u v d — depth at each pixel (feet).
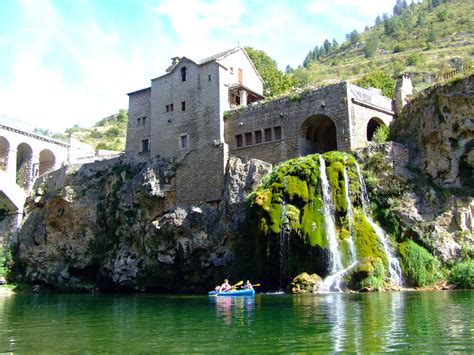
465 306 66.44
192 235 143.13
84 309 89.04
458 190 121.60
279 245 112.68
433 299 77.56
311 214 111.86
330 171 117.50
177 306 85.61
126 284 158.51
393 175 121.90
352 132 133.39
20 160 263.70
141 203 163.22
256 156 150.41
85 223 187.01
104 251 180.14
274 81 223.30
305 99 142.92
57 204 195.00
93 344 46.50
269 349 40.27
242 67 178.81
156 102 177.47
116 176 182.91
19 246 209.56
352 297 85.25
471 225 115.44
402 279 108.37
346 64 548.72
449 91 124.16
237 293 106.83
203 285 140.46
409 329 47.73
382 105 147.23
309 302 78.13
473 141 121.49
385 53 550.77
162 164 166.09
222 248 136.67
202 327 54.80
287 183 117.80
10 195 218.59
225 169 151.64
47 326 62.80
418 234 112.98
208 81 163.63
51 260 192.85
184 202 158.10
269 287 116.98
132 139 189.26
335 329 49.01
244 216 132.98
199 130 162.50
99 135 512.22
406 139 135.95
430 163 126.62
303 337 45.16
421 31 564.30
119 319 68.49
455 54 425.69
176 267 147.33
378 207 120.26
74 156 273.95
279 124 147.33
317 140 152.35
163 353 40.40
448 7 605.31
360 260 106.93
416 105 136.26
